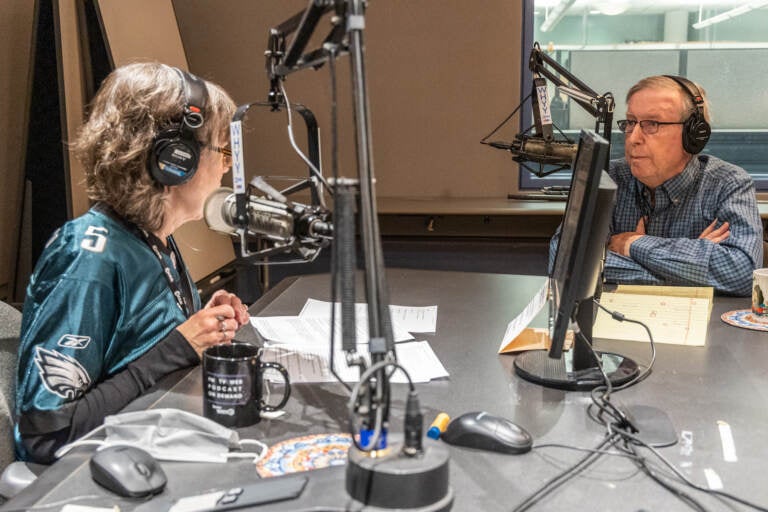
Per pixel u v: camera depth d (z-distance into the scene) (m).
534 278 2.06
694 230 2.20
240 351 1.08
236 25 3.82
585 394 1.15
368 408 0.75
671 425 1.02
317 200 1.08
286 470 0.88
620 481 0.86
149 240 1.30
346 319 0.72
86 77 2.90
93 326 1.17
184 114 1.22
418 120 3.79
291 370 1.25
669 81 2.13
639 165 2.15
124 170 1.23
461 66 3.73
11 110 3.03
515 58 3.70
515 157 3.08
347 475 0.73
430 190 3.85
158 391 1.16
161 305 1.29
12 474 1.04
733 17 3.95
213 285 3.42
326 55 0.82
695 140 2.09
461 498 0.82
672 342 1.43
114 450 0.87
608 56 4.00
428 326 1.56
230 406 1.00
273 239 1.09
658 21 3.96
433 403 1.11
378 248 0.73
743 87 4.04
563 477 0.87
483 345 1.42
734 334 1.50
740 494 0.83
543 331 1.43
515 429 0.95
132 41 3.09
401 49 3.73
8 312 1.32
